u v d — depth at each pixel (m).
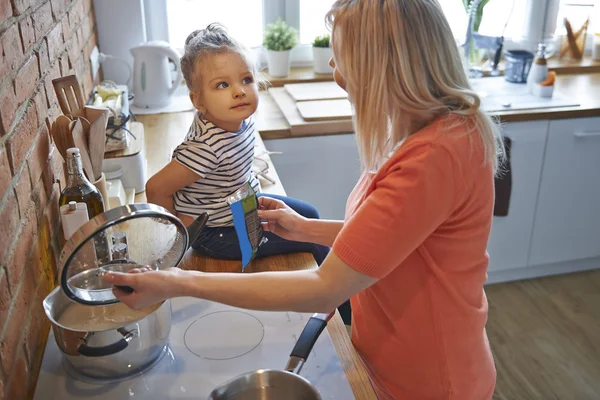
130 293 0.91
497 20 2.80
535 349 2.52
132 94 2.36
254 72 1.34
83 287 0.97
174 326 1.14
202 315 1.17
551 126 2.51
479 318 1.07
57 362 1.04
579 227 2.79
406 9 0.90
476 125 0.94
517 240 2.76
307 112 2.36
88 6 2.19
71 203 1.16
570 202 2.71
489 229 1.02
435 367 1.05
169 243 1.02
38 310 1.12
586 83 2.83
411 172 0.89
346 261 0.90
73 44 1.71
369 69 0.93
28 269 1.07
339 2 0.96
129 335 0.97
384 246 0.89
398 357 1.07
